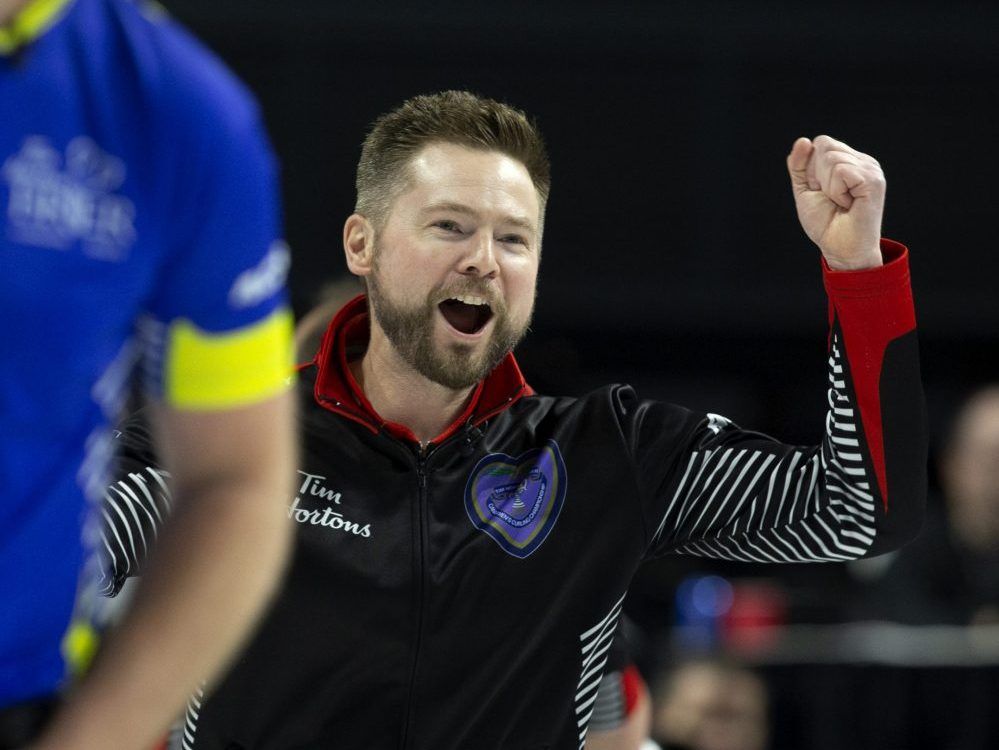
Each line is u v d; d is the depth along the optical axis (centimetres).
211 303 428
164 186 409
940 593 1786
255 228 430
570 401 846
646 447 814
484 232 760
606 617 798
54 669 427
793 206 2664
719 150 2648
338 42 2605
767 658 1630
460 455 802
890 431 741
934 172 2650
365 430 791
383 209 789
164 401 442
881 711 1623
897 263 730
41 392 392
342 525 773
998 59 2631
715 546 824
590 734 1024
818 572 2298
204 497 441
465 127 774
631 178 2653
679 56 2642
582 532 796
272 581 453
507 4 2612
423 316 765
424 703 768
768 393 2742
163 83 408
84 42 400
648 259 2658
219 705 768
